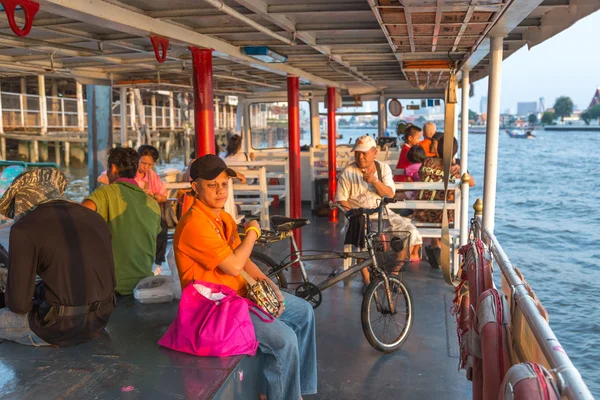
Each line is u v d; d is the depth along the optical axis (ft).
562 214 64.18
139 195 15.14
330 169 35.09
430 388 13.60
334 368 14.69
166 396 9.36
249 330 10.83
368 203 20.08
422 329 17.25
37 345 11.39
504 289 13.20
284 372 10.91
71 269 11.26
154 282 14.78
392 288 15.87
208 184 11.00
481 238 14.75
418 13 12.71
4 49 19.67
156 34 14.35
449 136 17.67
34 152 101.30
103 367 10.45
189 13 14.01
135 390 9.57
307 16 15.96
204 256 10.85
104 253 11.79
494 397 8.64
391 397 13.20
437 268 23.75
